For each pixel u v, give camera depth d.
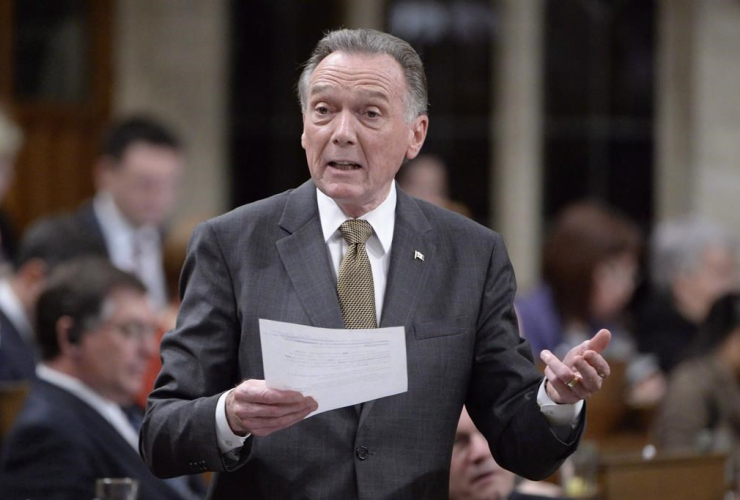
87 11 21.69
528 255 23.28
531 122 23.25
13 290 13.99
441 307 6.14
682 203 23.42
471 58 23.36
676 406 13.91
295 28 22.84
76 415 9.77
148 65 22.00
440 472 6.00
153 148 15.48
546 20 23.38
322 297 6.01
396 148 6.08
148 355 10.34
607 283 15.09
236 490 5.96
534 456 5.98
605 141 23.53
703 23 23.11
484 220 23.44
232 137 22.70
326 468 5.91
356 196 5.98
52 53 21.53
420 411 5.97
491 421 6.18
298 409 5.48
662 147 23.50
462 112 23.41
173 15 22.09
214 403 5.70
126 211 15.51
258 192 22.81
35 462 9.44
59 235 15.06
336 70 6.02
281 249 6.14
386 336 5.62
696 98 23.19
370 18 22.81
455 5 23.30
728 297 14.21
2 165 14.99
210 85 22.28
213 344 6.00
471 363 6.19
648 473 10.55
